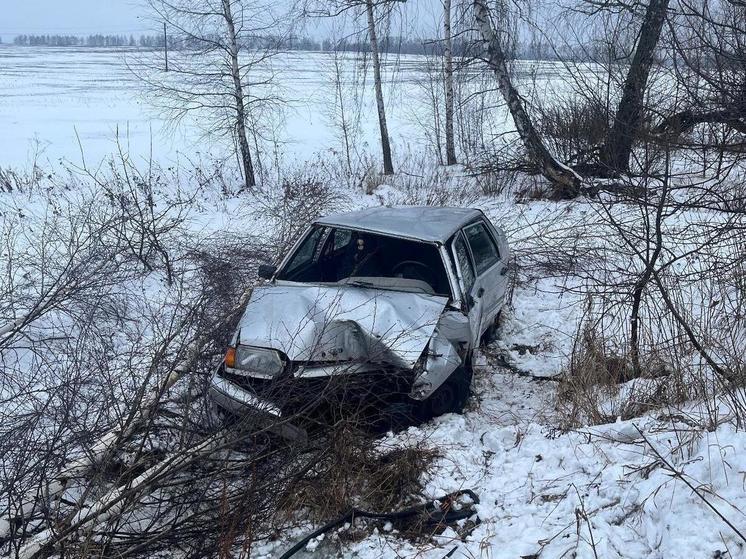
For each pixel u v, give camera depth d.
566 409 5.16
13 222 11.25
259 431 3.91
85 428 3.97
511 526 3.60
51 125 27.91
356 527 3.82
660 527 3.15
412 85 37.25
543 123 11.85
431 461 4.28
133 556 3.47
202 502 3.74
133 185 15.45
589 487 3.74
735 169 7.32
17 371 5.52
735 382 4.50
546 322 7.55
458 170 17.59
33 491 3.85
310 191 12.10
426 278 5.64
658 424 4.27
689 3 5.33
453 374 5.12
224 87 17.75
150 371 4.32
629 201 5.77
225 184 16.66
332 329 4.75
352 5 16.72
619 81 5.96
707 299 6.05
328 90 36.25
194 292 7.71
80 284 7.22
